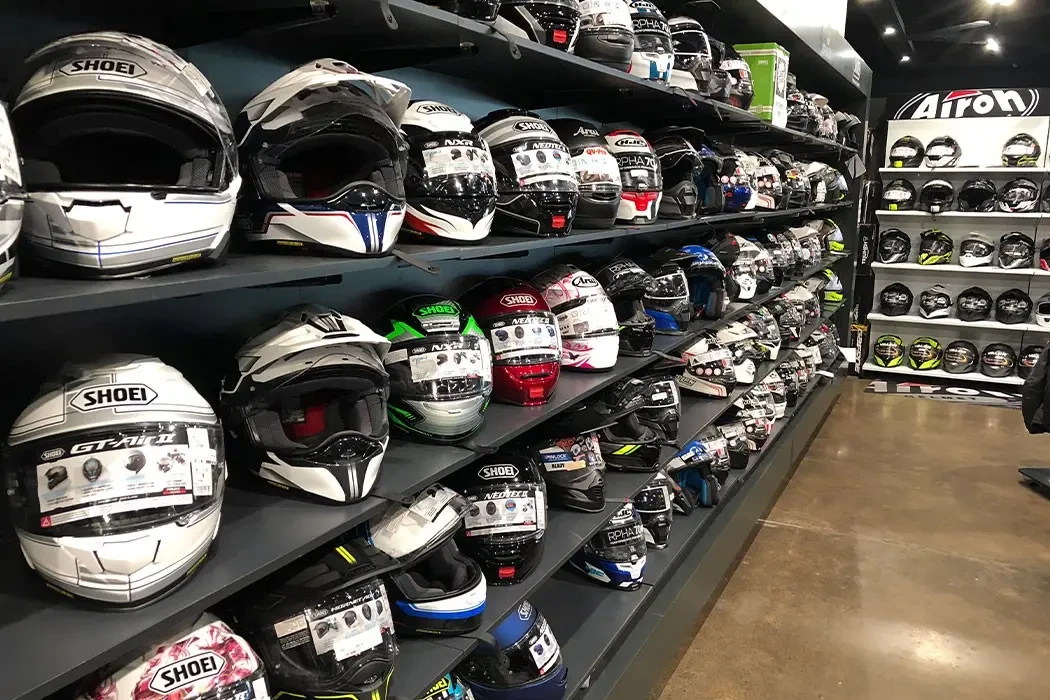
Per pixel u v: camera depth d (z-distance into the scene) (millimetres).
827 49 4691
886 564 3600
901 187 6863
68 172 1272
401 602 1732
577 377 2498
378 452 1528
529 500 2027
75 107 1110
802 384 5098
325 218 1416
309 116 1399
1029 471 4609
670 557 2916
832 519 4094
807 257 5043
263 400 1465
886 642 2969
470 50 1790
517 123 2102
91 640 1027
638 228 2613
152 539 1090
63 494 1067
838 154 6137
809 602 3254
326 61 1405
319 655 1380
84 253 1052
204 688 1172
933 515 4156
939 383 7031
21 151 1106
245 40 1737
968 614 3180
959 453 5156
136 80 1119
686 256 3262
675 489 3281
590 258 3213
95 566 1064
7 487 1108
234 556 1278
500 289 2260
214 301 1730
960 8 6066
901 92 7770
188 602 1130
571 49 2141
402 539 1677
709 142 3523
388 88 1466
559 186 2051
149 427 1132
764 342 4273
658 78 2650
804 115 4590
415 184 1739
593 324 2498
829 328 6035
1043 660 2869
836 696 2639
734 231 4336
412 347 1819
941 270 6930
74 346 1471
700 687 2668
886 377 7297
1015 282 6770
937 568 3568
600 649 2350
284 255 1479
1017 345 6836
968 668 2814
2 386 1369
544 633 2092
